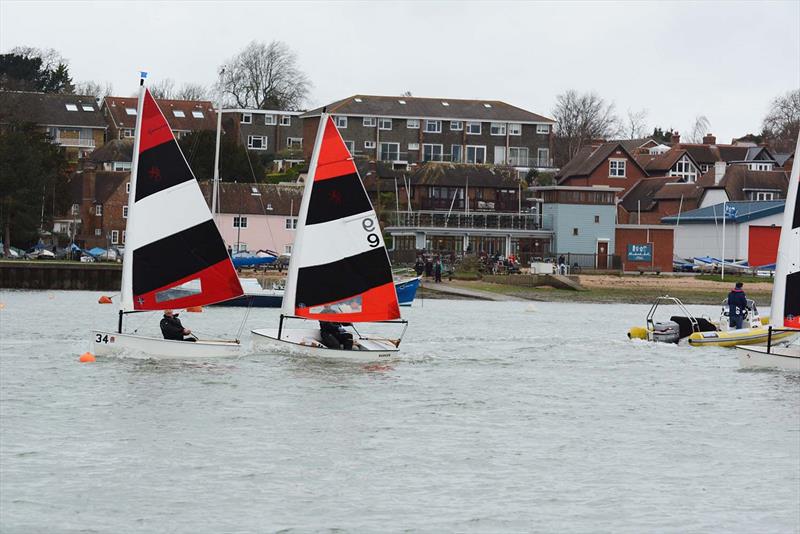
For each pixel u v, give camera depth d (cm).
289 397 4050
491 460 3162
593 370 4997
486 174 14888
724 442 3456
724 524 2602
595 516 2644
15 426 3462
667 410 3984
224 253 4816
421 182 14588
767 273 13038
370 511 2645
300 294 4866
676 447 3375
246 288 8700
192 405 3853
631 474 3034
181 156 4747
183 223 4766
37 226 13575
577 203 13462
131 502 2675
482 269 12025
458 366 5044
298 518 2583
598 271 12662
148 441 3297
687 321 6234
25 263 11219
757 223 13975
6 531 2447
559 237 13438
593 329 7188
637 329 6309
